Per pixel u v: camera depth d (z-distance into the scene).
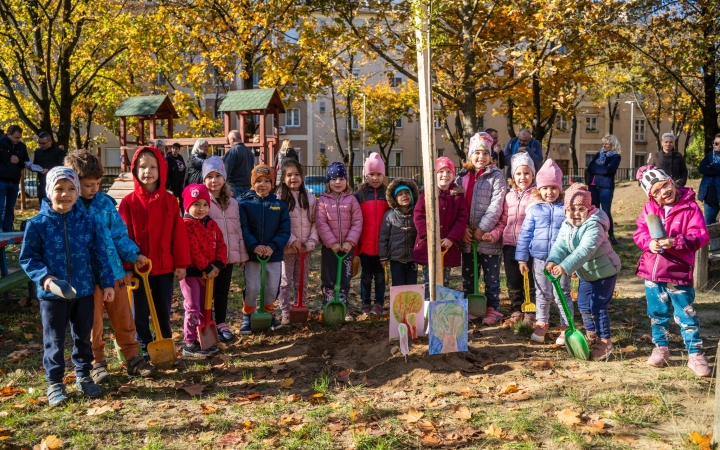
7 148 11.30
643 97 42.44
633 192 18.50
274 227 6.02
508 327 6.04
